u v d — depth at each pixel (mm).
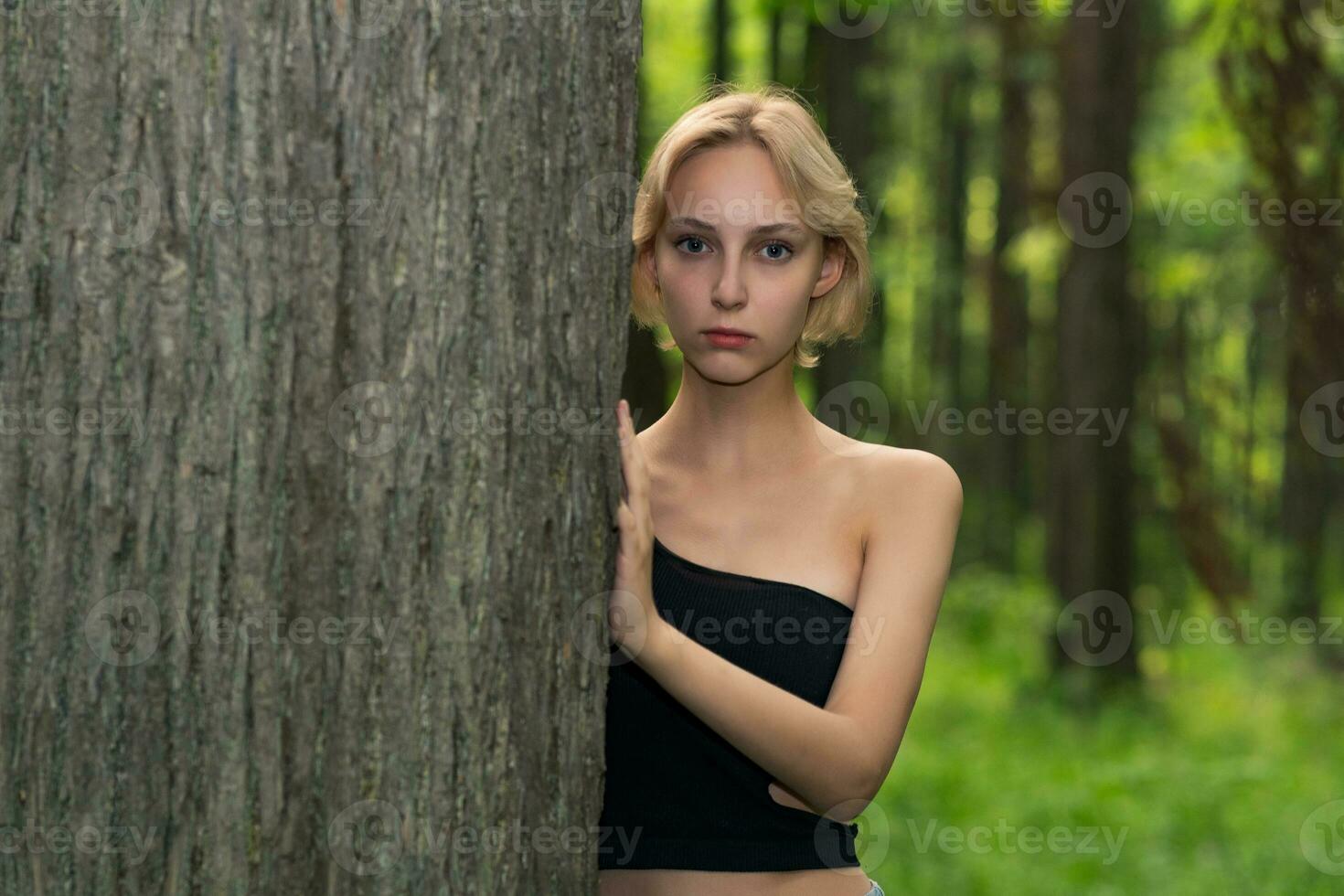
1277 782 9805
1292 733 12344
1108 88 13625
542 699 2049
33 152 1774
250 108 1809
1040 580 21234
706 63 15734
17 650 1800
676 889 2498
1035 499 24781
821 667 2477
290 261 1835
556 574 2061
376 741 1905
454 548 1941
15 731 1801
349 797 1896
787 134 2426
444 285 1918
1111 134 13664
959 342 24250
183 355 1806
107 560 1801
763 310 2449
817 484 2594
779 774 2281
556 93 2012
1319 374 10719
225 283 1812
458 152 1918
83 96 1771
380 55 1867
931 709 13383
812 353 2768
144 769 1816
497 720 1990
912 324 24328
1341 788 9656
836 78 13328
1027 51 14641
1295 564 20406
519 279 1980
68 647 1801
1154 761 10406
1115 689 13547
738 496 2605
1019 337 19906
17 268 1778
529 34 1975
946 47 19078
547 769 2061
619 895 2535
